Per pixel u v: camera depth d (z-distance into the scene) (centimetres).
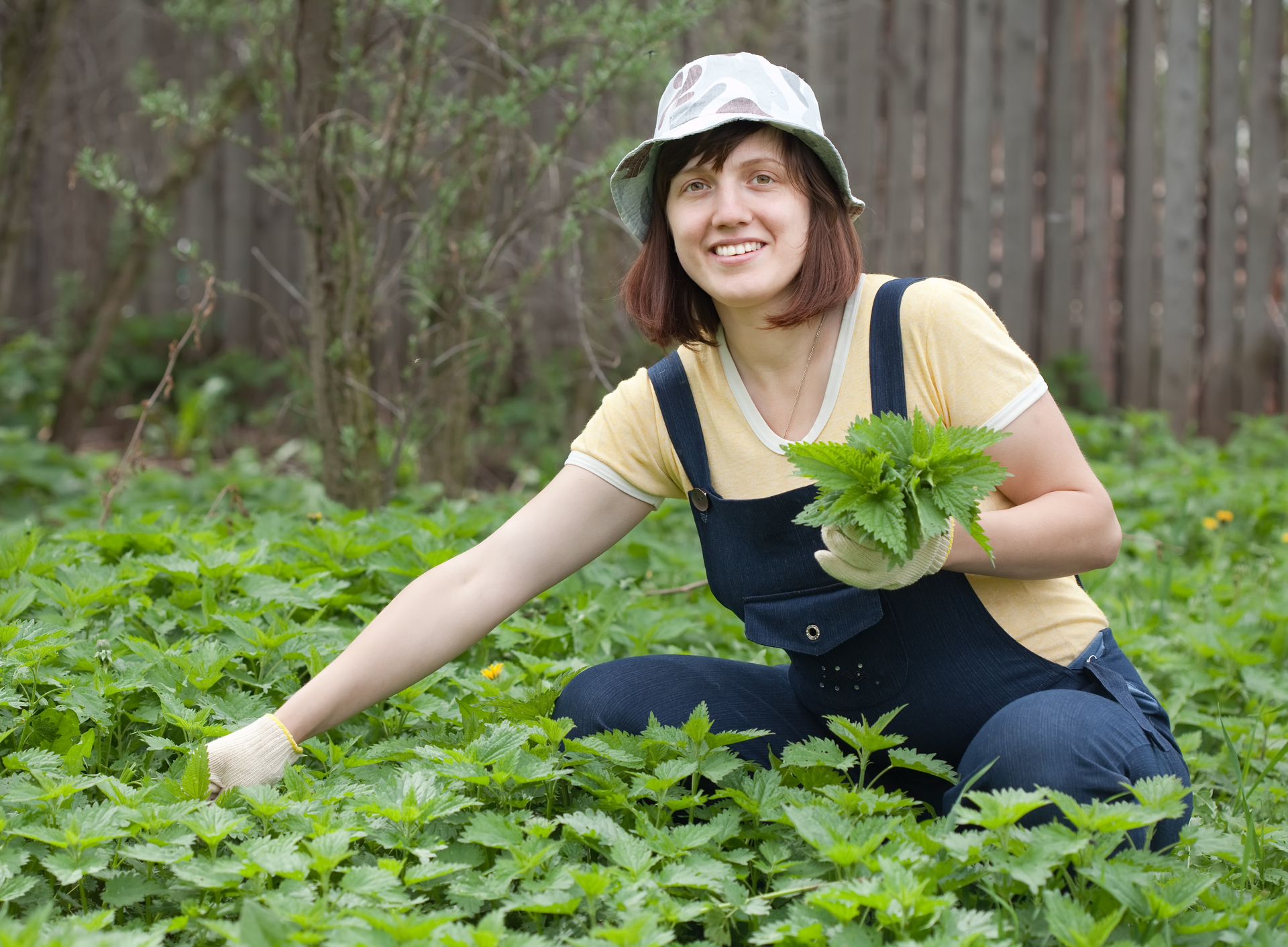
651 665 234
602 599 317
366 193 423
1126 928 169
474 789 208
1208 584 402
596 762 212
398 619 220
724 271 206
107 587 276
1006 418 199
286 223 799
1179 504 485
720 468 218
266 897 167
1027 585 208
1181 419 720
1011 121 716
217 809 187
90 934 157
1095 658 205
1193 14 701
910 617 206
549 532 227
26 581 289
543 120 591
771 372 215
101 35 757
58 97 766
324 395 412
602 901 179
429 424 495
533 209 527
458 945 155
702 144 205
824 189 208
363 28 391
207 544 315
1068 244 720
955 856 175
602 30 399
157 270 818
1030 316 729
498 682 253
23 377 729
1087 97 715
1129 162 713
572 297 584
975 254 727
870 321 208
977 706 207
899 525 166
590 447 228
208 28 677
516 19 406
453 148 397
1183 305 716
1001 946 157
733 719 228
